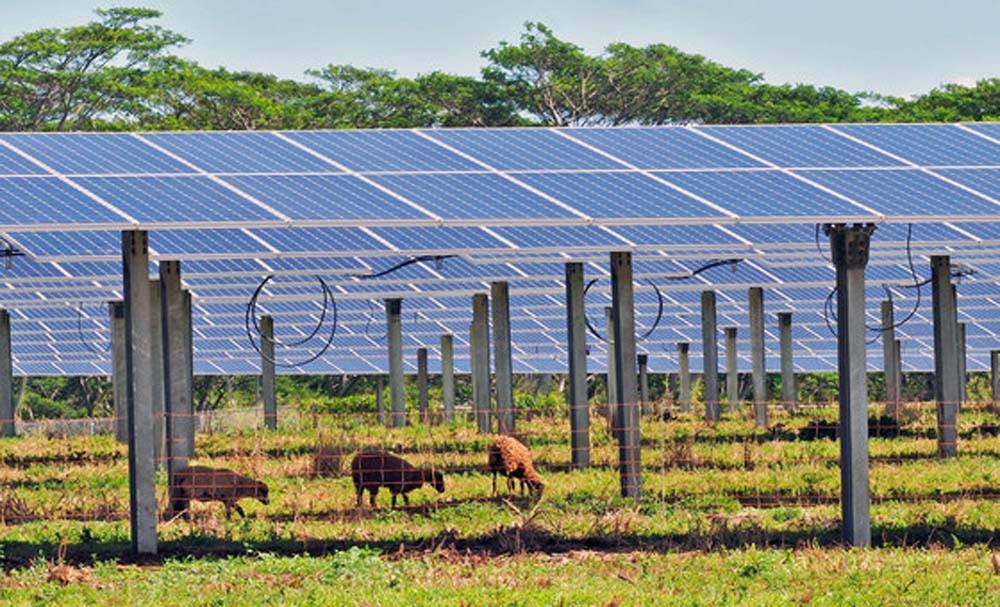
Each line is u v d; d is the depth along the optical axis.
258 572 48.34
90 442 106.50
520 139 68.88
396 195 58.88
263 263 86.50
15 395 196.88
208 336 132.62
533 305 121.69
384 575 46.91
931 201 59.38
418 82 190.12
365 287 106.50
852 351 54.06
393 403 117.81
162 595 45.06
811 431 96.50
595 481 71.19
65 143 65.25
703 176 63.19
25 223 52.81
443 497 67.69
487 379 108.06
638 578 47.06
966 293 122.19
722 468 76.75
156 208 55.78
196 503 65.12
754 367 110.44
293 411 163.00
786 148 68.19
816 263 88.56
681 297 129.12
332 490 70.62
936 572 47.31
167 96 186.50
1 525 59.59
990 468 75.56
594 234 73.50
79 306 114.50
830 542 53.66
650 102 190.75
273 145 66.50
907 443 91.88
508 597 43.41
